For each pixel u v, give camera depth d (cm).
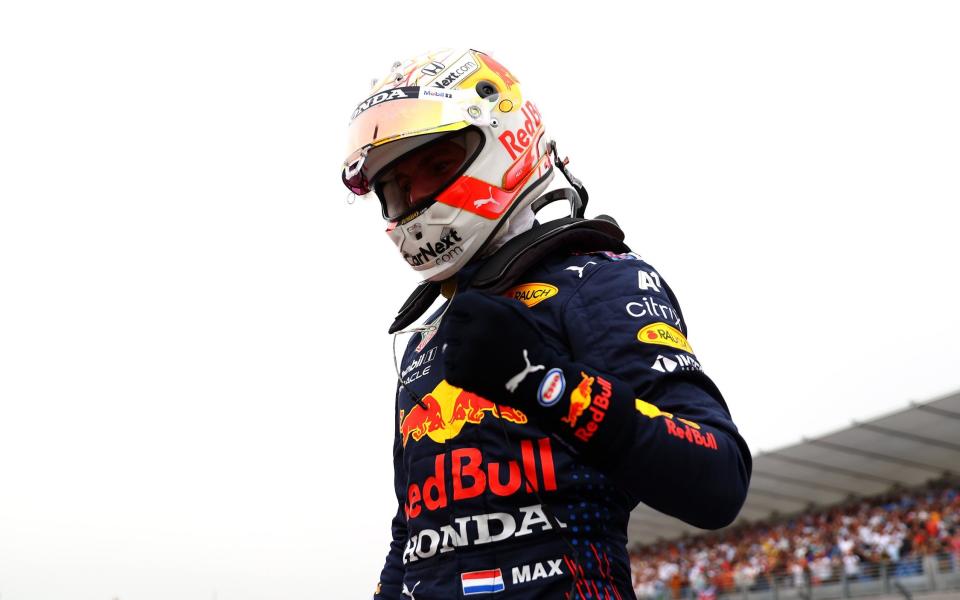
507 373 112
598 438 116
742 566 1705
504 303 114
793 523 1931
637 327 142
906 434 1559
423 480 153
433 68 172
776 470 1819
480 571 142
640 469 118
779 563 1614
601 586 141
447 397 155
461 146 174
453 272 173
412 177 177
